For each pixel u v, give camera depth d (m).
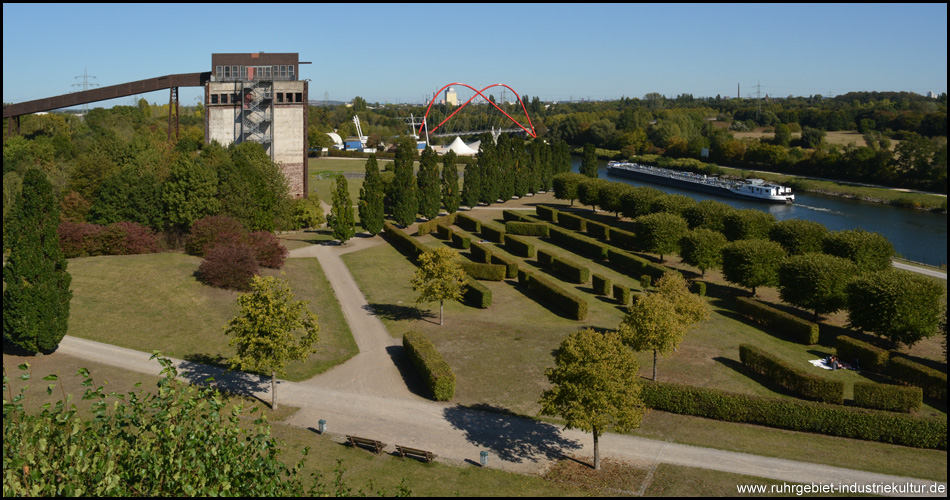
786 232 90.75
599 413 40.75
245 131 134.88
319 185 167.25
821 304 70.75
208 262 74.56
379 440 45.06
